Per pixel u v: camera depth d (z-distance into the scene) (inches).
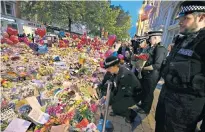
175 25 387.5
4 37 309.1
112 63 86.6
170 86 55.3
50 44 376.8
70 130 69.7
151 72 103.6
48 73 162.2
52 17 838.5
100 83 126.3
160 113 62.3
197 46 47.7
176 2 406.9
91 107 90.1
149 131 97.3
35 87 118.0
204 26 51.4
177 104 52.1
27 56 242.1
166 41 469.4
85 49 377.4
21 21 653.3
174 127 53.7
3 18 554.3
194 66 47.8
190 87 48.4
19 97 100.7
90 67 189.8
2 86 118.3
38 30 369.1
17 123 70.2
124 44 263.9
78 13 857.5
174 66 53.7
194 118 49.9
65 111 80.9
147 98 109.7
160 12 699.4
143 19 597.3
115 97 94.0
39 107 82.7
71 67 191.2
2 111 80.7
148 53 110.5
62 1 791.7
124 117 102.1
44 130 68.3
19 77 139.0
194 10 49.7
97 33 1232.2
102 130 77.5
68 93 98.2
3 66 172.7
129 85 91.0
